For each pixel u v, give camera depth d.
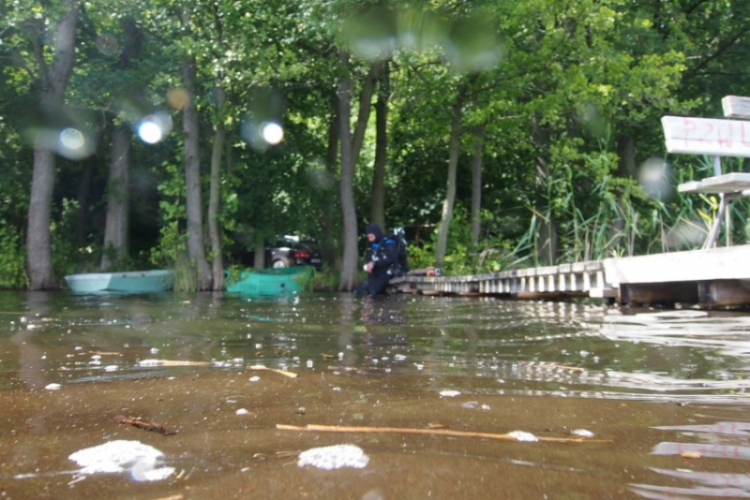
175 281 15.73
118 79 16.27
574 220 14.26
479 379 2.93
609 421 2.12
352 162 16.78
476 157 18.19
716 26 18.47
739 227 11.97
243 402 2.42
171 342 4.42
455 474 1.55
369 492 1.43
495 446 1.81
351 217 16.56
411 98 17.66
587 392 2.61
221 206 16.47
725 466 1.63
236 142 18.03
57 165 19.30
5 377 2.98
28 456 1.71
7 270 15.87
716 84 18.86
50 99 16.08
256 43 14.50
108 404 2.39
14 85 16.83
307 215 18.42
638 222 13.98
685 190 7.18
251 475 1.54
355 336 4.84
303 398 2.49
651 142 19.45
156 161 19.41
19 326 5.56
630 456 1.72
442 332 5.09
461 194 21.92
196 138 16.28
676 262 7.09
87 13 16.97
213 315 6.94
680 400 2.45
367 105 17.02
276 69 15.09
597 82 15.84
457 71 15.56
